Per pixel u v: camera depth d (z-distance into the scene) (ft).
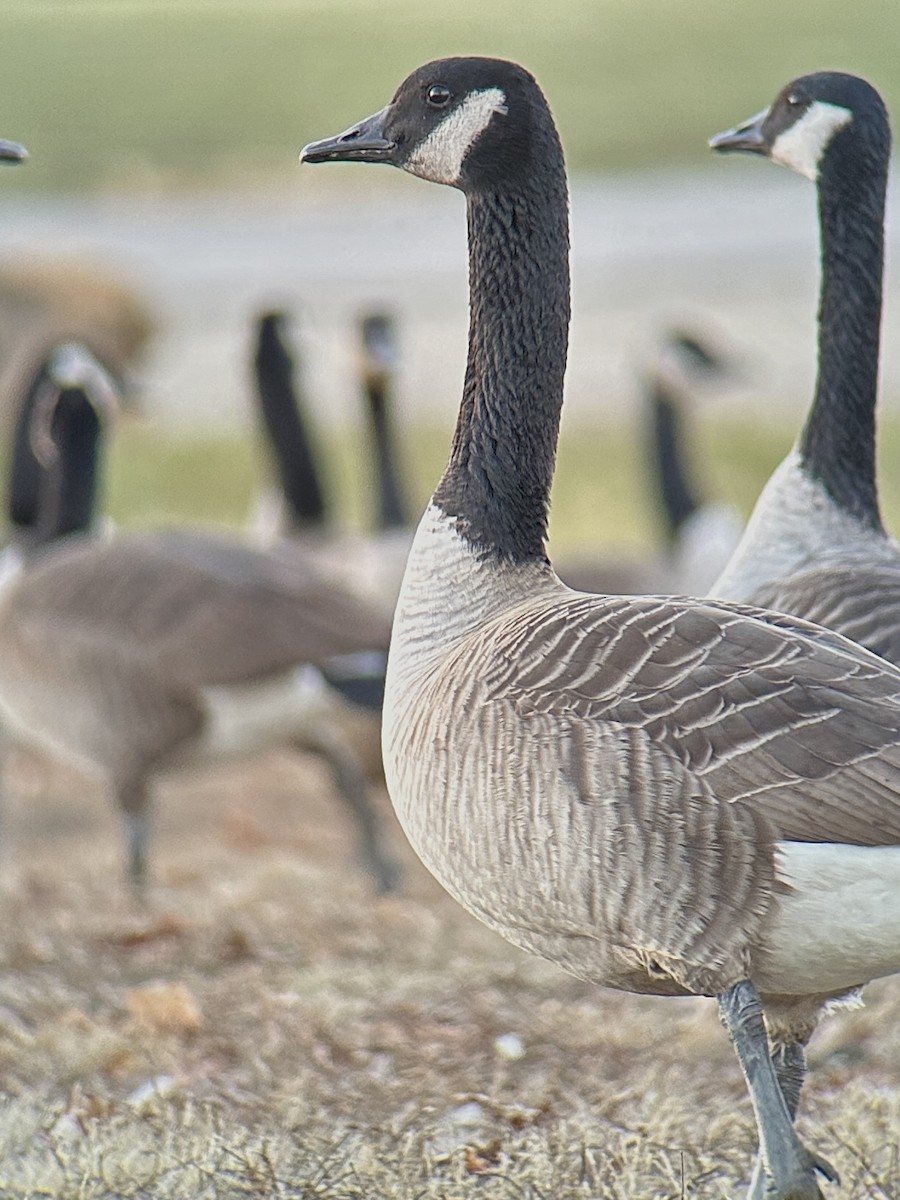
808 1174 21.84
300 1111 28.50
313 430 67.77
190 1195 24.95
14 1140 27.25
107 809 58.70
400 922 41.70
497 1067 31.50
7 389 95.86
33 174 167.73
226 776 62.95
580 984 36.52
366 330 65.46
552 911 23.24
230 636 44.47
